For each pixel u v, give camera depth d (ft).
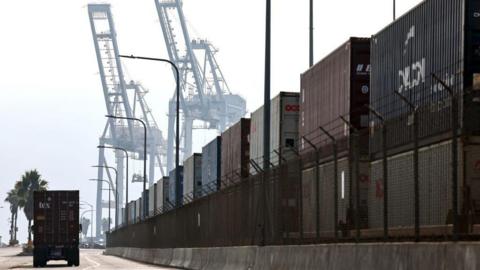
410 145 178.81
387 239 167.22
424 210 170.60
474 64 186.50
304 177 245.65
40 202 533.14
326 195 225.56
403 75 222.69
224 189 346.13
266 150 281.74
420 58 210.79
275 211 261.65
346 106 263.29
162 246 539.70
